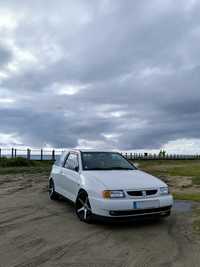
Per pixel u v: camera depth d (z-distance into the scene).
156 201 5.89
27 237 5.27
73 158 7.88
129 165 7.71
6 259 4.24
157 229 5.81
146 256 4.37
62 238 5.22
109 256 4.37
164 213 6.06
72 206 8.09
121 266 3.99
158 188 6.08
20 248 4.70
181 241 5.06
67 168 7.95
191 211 7.44
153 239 5.18
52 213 7.20
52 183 9.07
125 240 5.12
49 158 32.38
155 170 20.89
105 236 5.35
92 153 7.73
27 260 4.20
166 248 4.71
